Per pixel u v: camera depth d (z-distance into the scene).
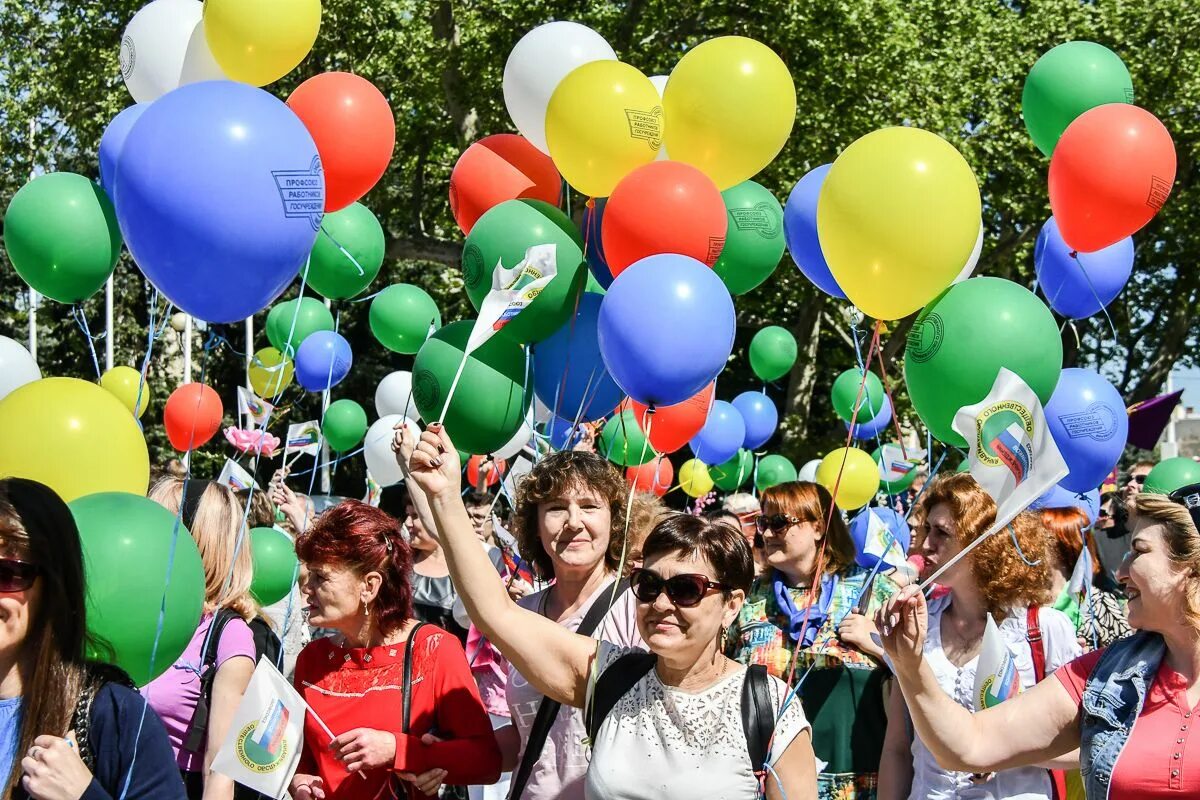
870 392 8.66
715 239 4.05
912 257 3.48
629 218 4.00
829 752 4.30
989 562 3.75
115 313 22.44
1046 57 4.87
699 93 4.25
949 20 18.84
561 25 4.74
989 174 19.47
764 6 16.97
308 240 3.38
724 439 8.18
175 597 2.94
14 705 2.51
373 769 3.26
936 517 3.84
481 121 17.36
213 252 3.22
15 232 4.18
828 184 3.62
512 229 4.12
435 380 4.16
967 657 3.79
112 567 2.85
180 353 20.50
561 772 3.33
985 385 3.58
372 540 3.39
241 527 3.75
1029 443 3.05
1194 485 2.89
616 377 3.81
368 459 7.17
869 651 3.79
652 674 2.95
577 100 4.14
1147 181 4.21
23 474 3.19
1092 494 6.21
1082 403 4.47
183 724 3.50
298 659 3.54
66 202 4.15
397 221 19.42
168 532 3.01
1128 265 5.07
